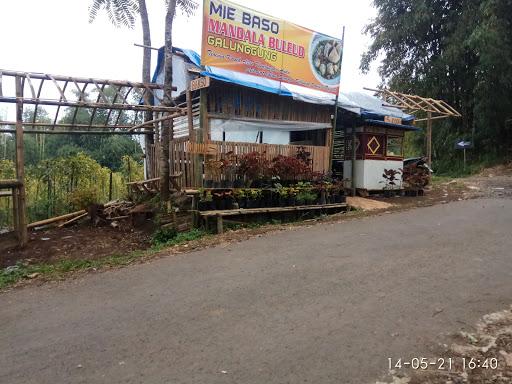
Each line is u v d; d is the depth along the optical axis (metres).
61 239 8.55
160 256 6.14
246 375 2.87
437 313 3.78
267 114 9.98
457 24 20.11
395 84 23.02
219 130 9.27
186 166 9.23
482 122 19.86
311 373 2.87
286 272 5.05
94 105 7.93
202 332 3.55
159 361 3.11
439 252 5.71
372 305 3.99
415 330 3.46
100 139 27.02
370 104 12.94
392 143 13.07
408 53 23.00
